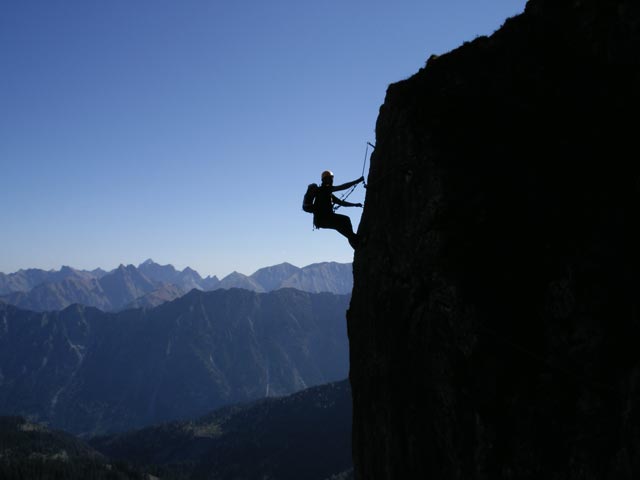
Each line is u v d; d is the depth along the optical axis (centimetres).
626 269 1051
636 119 1258
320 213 1650
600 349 1031
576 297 1091
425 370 1283
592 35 1443
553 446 1030
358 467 1561
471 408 1141
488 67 1559
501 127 1402
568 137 1328
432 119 1453
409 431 1316
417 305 1339
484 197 1291
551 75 1462
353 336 1670
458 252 1270
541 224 1237
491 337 1155
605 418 977
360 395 1570
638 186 1131
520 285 1198
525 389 1098
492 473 1082
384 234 1530
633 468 884
